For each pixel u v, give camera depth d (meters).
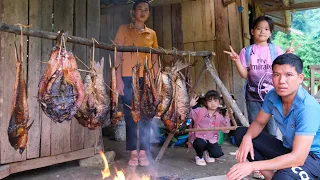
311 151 2.31
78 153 4.01
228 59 6.64
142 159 4.12
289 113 2.31
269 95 2.62
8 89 3.25
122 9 7.58
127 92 3.96
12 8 3.27
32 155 3.50
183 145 5.58
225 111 5.26
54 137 3.73
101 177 3.61
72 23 3.95
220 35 6.73
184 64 3.43
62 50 2.41
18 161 3.37
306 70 18.83
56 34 2.46
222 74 6.67
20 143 2.26
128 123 4.05
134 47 3.11
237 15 6.62
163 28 7.21
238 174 2.17
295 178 2.20
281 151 2.61
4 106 3.23
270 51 3.64
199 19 6.89
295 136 2.20
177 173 3.77
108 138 6.52
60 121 2.43
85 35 4.13
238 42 6.59
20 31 2.27
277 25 10.78
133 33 4.05
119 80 3.90
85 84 2.66
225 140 6.16
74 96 2.44
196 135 4.27
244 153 2.61
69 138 3.91
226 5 6.68
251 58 3.67
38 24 3.53
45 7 3.61
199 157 4.21
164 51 3.36
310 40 21.33
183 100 3.37
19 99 2.21
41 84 2.36
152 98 3.05
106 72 7.05
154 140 5.55
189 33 6.99
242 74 3.65
